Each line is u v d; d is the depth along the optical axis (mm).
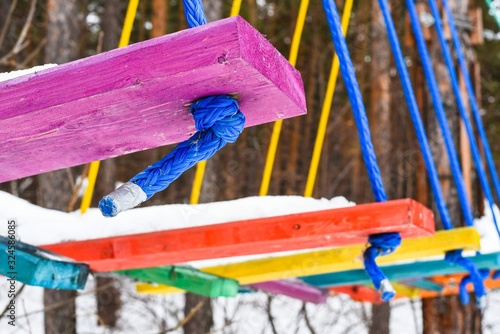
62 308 6176
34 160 1572
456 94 3779
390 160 10844
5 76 1472
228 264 2840
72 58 7242
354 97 2408
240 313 9406
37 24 10859
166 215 2426
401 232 2184
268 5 14891
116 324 9086
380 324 9195
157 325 8938
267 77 1249
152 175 1265
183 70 1210
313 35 14266
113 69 1270
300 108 1396
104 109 1328
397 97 11773
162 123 1407
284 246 2270
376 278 2164
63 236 2402
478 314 5066
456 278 3838
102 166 12031
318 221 2178
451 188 5051
